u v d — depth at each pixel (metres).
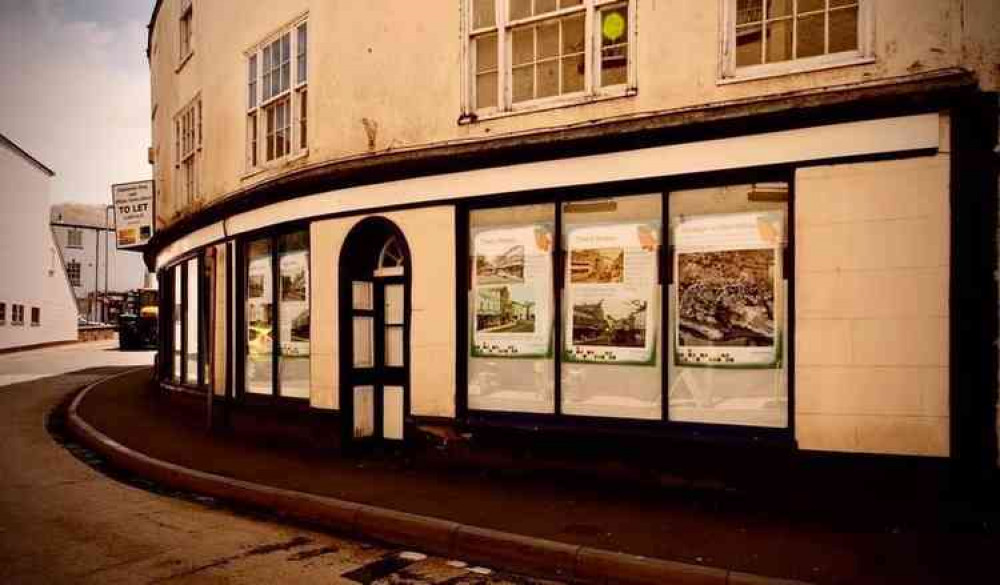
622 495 6.50
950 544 5.04
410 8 8.25
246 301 10.54
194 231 12.37
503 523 5.62
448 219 7.79
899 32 5.69
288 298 9.69
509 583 4.79
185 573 4.81
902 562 4.68
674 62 6.55
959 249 5.43
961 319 5.41
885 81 5.71
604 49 7.07
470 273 7.75
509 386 7.48
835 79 5.89
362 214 8.50
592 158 6.84
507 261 7.51
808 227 5.86
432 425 7.84
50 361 27.41
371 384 8.97
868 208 5.69
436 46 8.03
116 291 59.62
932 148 5.50
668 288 6.59
